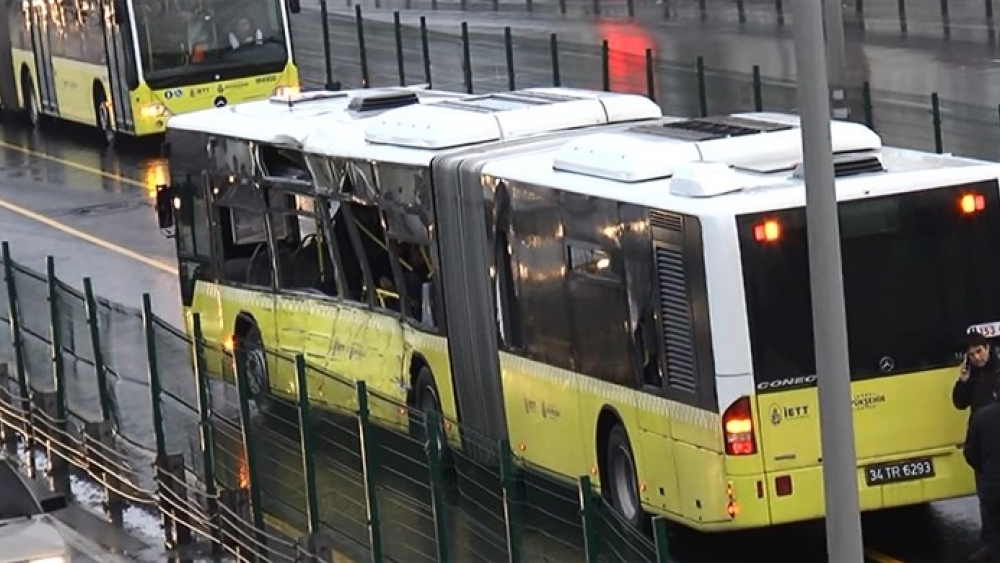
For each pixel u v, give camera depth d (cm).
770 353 3172
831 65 5931
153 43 7919
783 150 3394
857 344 3225
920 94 7381
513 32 10556
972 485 3262
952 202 3253
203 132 4838
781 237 3170
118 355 4147
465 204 3834
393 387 4178
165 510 3797
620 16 10981
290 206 4509
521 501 3044
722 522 3216
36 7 9044
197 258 4916
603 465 3538
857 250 3228
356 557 3409
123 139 8788
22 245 6700
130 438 4094
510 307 3744
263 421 3669
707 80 8169
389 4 12862
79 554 3778
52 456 4291
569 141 3825
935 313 3250
